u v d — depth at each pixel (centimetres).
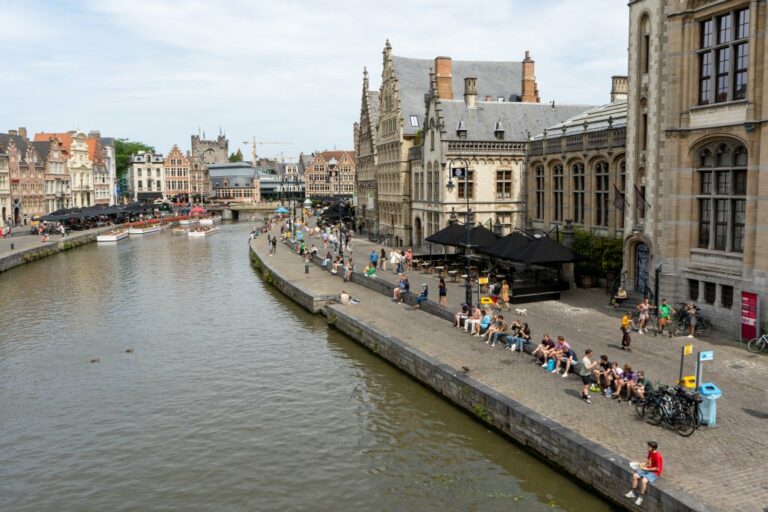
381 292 4125
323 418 2384
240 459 2091
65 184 12262
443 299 3491
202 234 9944
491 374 2352
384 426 2267
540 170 5081
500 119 5562
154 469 2039
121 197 16762
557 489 1784
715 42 2669
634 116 3244
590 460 1681
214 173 19100
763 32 2428
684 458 1625
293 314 4075
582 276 3878
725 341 2605
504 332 2778
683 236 2869
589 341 2656
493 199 5312
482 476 1884
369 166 8325
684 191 2842
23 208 10494
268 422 2372
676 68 2800
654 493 1484
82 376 2925
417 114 6619
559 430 1814
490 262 4369
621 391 2064
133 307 4366
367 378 2777
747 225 2528
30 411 2522
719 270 2692
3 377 2920
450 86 6084
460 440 2119
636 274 3372
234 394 2664
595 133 4188
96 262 6794
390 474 1942
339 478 1941
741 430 1780
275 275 5028
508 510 1702
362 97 8681
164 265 6512
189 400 2609
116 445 2214
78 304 4488
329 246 6756
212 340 3484
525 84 6400
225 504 1823
